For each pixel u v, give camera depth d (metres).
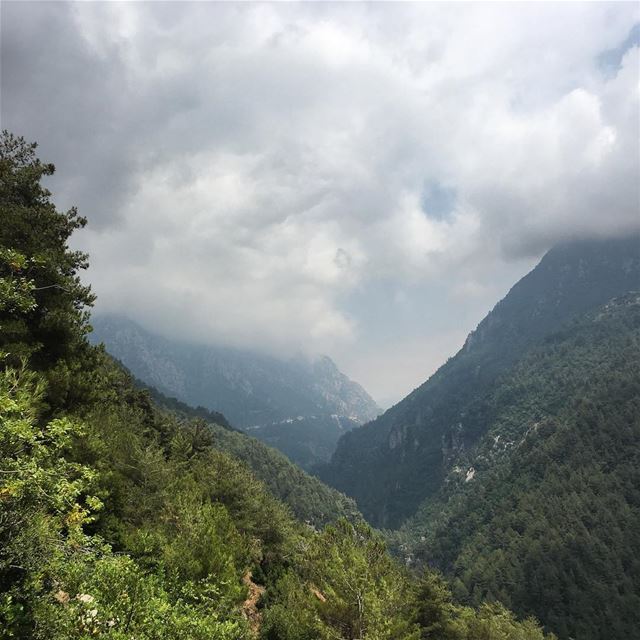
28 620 8.49
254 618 28.22
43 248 23.03
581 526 125.00
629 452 149.62
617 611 99.12
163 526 23.48
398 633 21.31
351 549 25.75
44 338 23.02
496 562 129.50
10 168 25.53
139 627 9.15
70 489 9.17
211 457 54.12
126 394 61.38
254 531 42.72
